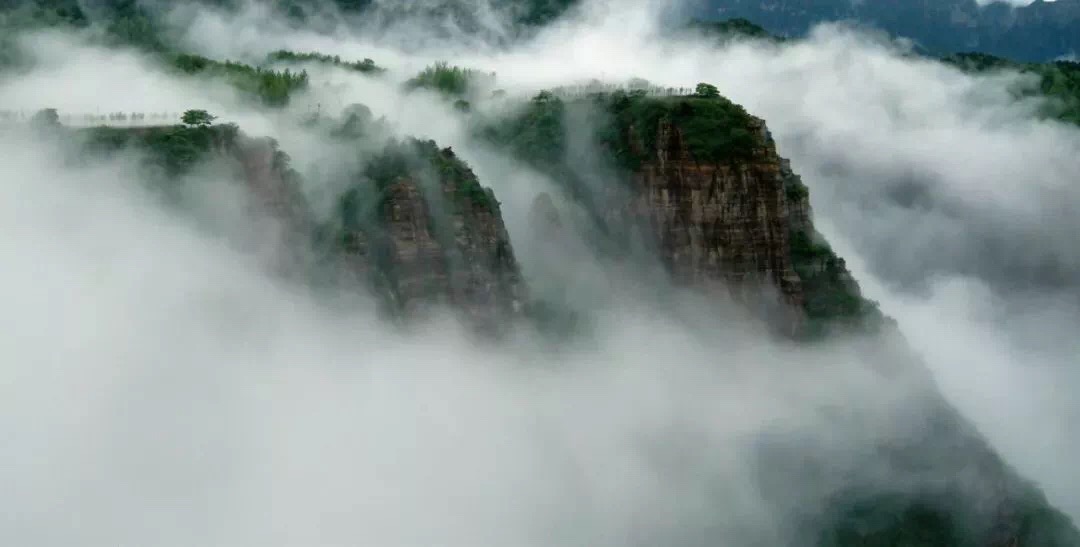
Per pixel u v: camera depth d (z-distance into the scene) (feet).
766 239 442.91
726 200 439.63
